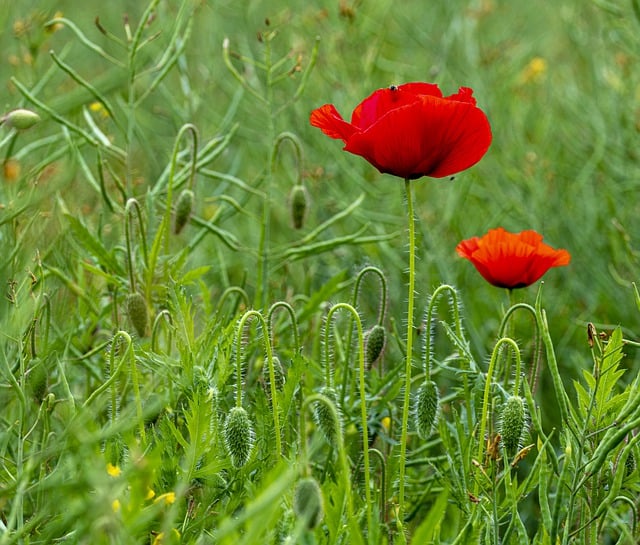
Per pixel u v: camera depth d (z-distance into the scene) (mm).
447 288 3791
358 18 8227
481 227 7387
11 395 4426
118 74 7449
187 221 4996
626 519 3967
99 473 2662
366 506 3355
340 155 7348
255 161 8156
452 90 8492
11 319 3939
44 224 5145
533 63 9008
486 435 4023
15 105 6648
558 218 7160
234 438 3385
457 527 3859
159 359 3875
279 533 3025
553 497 3842
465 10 8734
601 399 3432
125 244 5105
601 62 8398
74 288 4965
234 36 8789
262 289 5523
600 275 6504
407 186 3430
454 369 3939
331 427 3564
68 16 9938
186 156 6633
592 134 7980
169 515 2756
